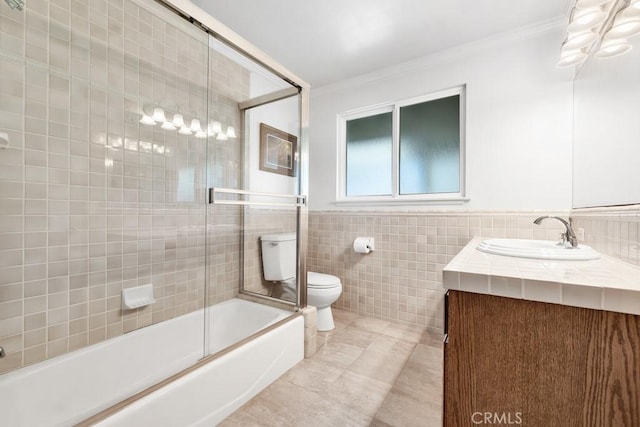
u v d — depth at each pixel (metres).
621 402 0.60
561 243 1.42
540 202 1.91
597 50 1.36
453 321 0.77
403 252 2.44
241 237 2.05
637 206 0.93
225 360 1.36
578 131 1.70
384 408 1.41
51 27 1.25
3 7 1.13
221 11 1.81
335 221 2.80
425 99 2.41
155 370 1.59
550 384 0.66
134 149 1.53
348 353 1.95
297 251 2.01
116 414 1.00
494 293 0.72
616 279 0.67
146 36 1.54
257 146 1.99
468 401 0.75
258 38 2.10
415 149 2.50
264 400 1.47
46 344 1.26
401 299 2.45
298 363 1.82
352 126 2.86
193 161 1.77
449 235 2.24
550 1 1.71
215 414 1.30
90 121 1.38
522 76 1.98
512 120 2.01
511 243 1.57
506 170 2.02
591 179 1.46
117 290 1.49
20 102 1.18
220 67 1.82
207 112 1.79
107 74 1.42
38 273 1.24
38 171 1.23
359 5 1.76
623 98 1.11
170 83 1.64
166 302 1.69
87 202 1.38
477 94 2.13
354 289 2.69
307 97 2.16
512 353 0.71
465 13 1.83
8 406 1.11
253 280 2.10
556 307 0.66
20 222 1.19
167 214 1.68
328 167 2.87
